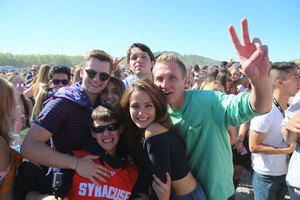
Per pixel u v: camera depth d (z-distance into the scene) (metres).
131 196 1.62
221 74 3.90
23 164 1.67
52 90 2.70
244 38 1.17
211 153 1.56
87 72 1.79
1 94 1.45
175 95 1.57
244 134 2.86
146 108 1.50
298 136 1.86
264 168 2.29
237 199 3.38
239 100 1.36
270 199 2.32
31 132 1.54
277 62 2.31
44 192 1.59
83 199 1.50
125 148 1.85
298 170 1.89
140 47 3.21
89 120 1.74
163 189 1.39
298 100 1.83
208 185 1.60
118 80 2.11
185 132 1.60
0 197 1.48
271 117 2.12
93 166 1.55
